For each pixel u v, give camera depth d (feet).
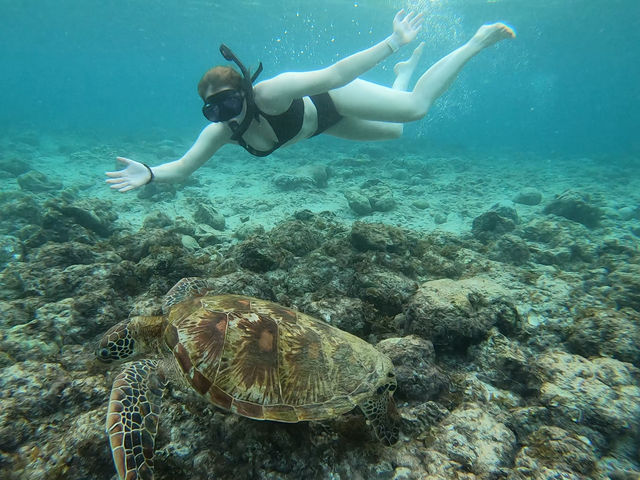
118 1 47.32
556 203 14.55
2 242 8.29
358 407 3.91
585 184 23.84
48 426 3.58
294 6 46.50
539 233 11.39
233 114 4.35
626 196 20.45
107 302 5.56
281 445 3.43
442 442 3.55
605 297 6.79
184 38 75.10
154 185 15.93
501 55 75.77
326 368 3.59
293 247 7.94
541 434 3.67
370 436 3.69
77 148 30.30
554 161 36.68
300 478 3.33
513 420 3.93
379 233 7.54
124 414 3.10
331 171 22.50
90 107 91.61
